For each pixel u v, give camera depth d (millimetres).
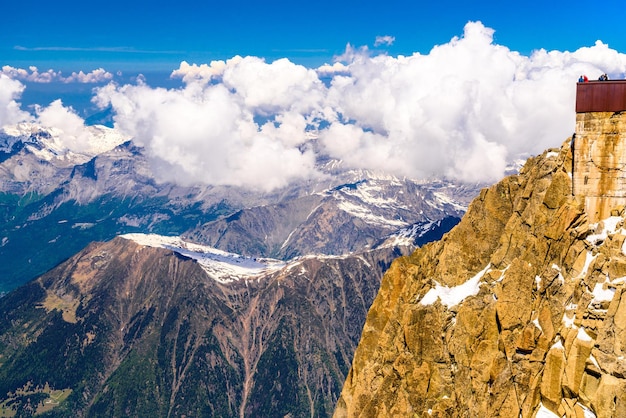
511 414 76000
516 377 76625
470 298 86188
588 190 80500
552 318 75625
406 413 86375
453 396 83375
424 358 87562
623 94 78812
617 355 67000
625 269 69750
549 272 78438
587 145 80500
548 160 87750
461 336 84688
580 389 69438
